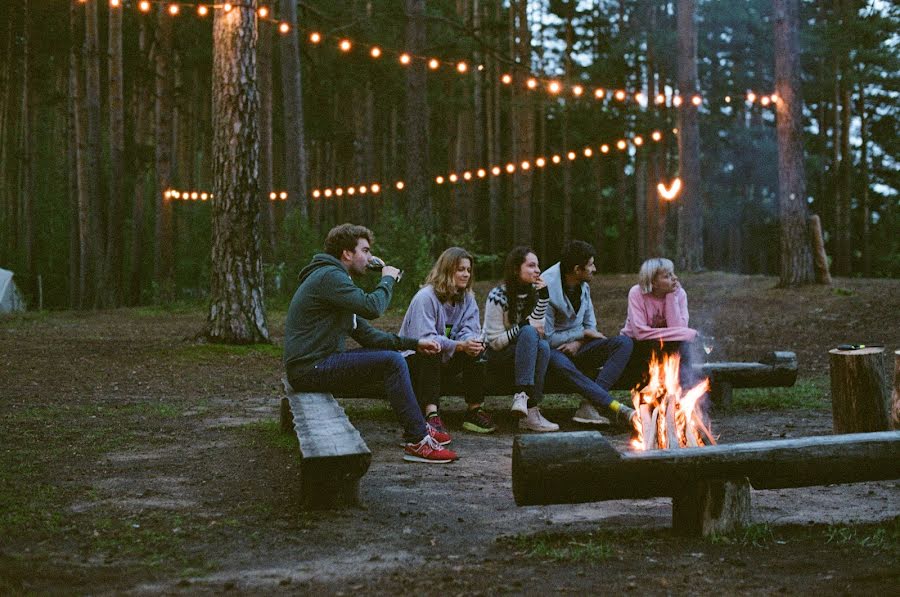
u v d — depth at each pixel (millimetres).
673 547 4027
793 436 7043
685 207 23094
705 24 34031
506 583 3506
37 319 18234
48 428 7078
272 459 6090
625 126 33875
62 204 37625
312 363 6156
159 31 26781
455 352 7230
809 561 3730
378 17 33906
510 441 7023
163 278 25250
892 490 5375
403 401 6156
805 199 17469
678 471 4133
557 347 7648
